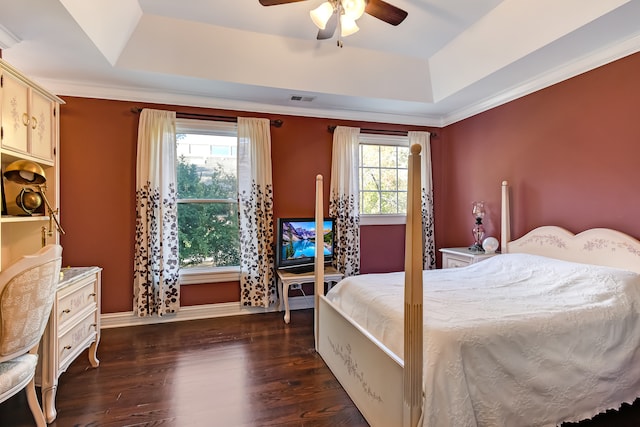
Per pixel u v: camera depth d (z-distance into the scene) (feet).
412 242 4.55
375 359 5.78
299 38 9.87
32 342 5.44
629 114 8.02
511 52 9.05
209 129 12.19
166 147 11.38
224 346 9.61
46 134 7.52
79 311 7.32
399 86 12.00
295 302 13.25
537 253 10.13
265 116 12.82
